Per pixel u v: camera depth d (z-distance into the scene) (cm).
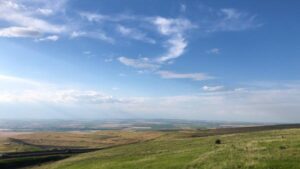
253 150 3769
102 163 5616
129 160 5300
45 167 7819
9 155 11444
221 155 3809
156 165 4150
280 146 3762
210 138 8262
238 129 15000
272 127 14788
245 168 2927
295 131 6894
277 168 2772
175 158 4484
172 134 13850
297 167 2714
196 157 4169
